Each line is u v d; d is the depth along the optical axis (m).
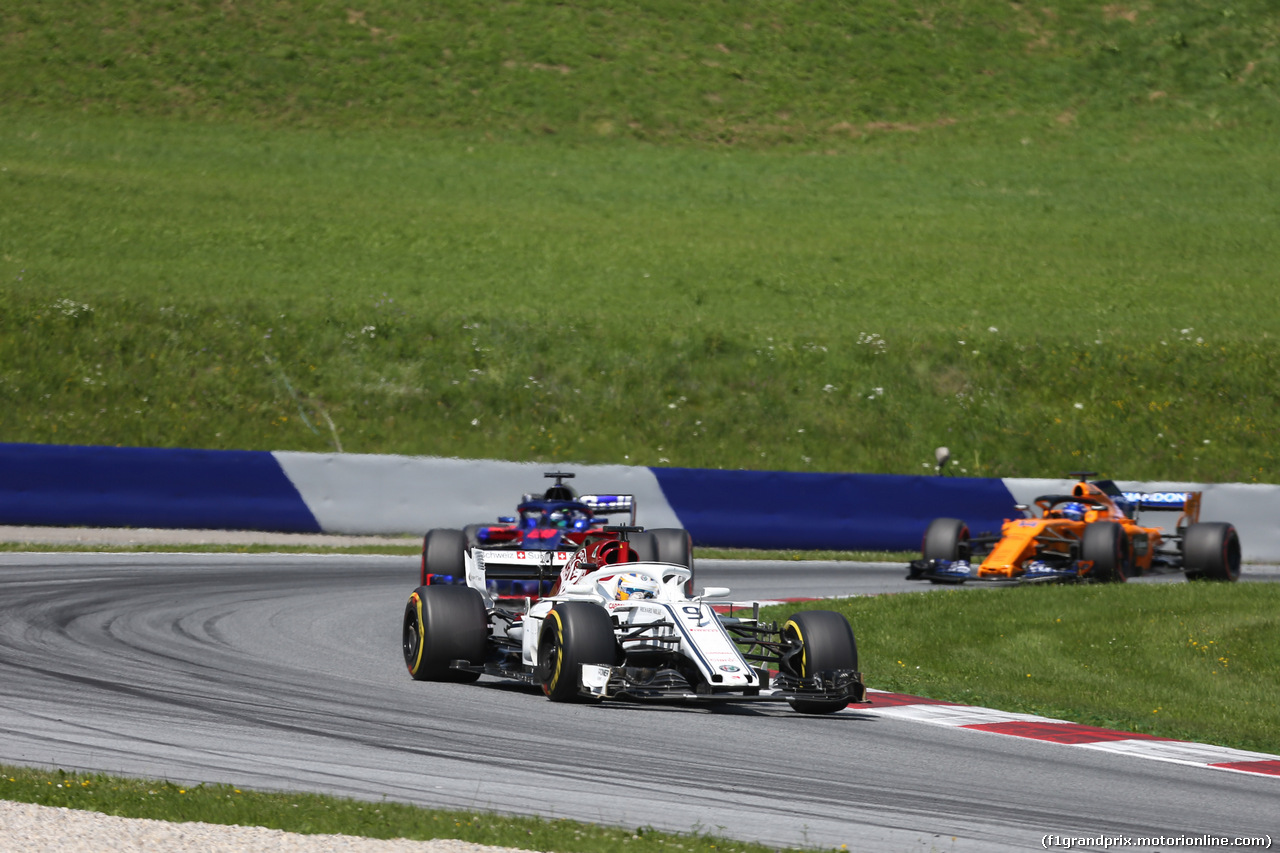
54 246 127.00
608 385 103.12
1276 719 38.78
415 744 30.14
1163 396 105.75
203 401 95.31
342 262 131.88
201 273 123.12
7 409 90.19
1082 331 118.88
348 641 45.81
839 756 30.31
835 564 75.00
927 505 80.62
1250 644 49.50
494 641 40.06
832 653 35.03
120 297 108.81
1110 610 55.50
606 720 33.28
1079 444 98.69
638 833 22.89
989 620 53.38
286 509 77.06
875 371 107.19
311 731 31.27
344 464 78.00
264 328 105.62
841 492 80.19
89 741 29.42
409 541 77.25
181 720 32.00
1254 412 104.00
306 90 193.38
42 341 98.81
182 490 75.94
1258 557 81.56
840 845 23.22
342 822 22.53
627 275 134.00
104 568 61.81
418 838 21.80
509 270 133.50
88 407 92.25
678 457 94.81
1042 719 36.53
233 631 46.56
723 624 37.78
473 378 102.38
